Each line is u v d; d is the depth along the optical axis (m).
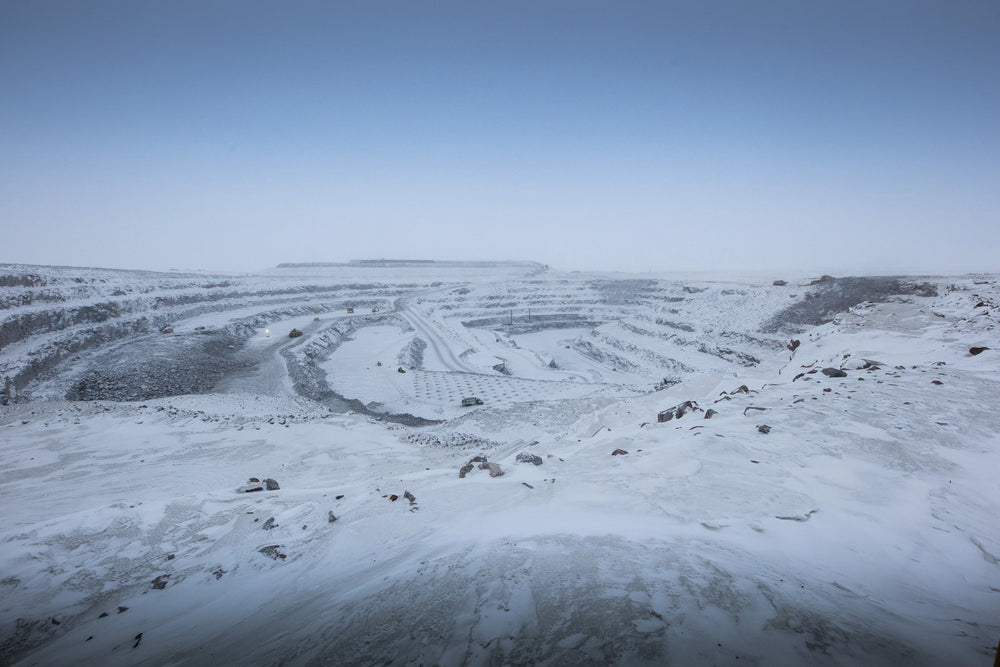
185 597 6.12
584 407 24.75
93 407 25.95
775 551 5.21
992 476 7.70
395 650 3.50
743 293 72.94
